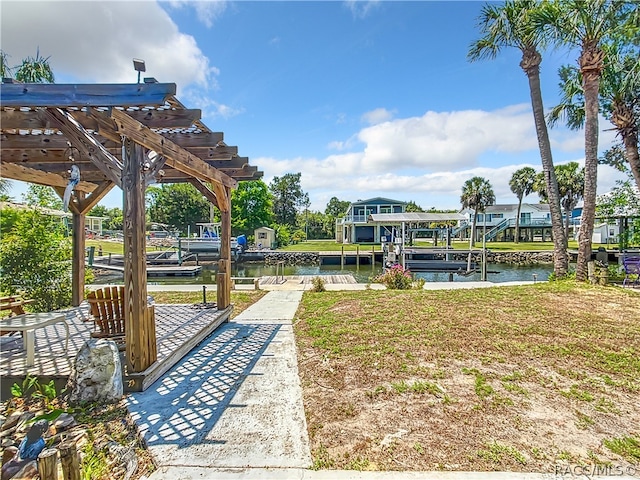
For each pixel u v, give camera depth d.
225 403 2.90
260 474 1.99
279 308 7.14
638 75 8.98
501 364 3.58
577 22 8.18
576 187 30.12
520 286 8.76
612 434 2.35
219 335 5.08
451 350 4.00
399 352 3.97
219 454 2.19
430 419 2.56
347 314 6.06
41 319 3.57
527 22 8.55
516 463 2.04
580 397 2.87
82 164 5.04
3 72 7.19
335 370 3.56
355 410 2.73
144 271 3.26
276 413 2.72
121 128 2.80
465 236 42.75
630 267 8.60
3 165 4.53
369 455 2.15
